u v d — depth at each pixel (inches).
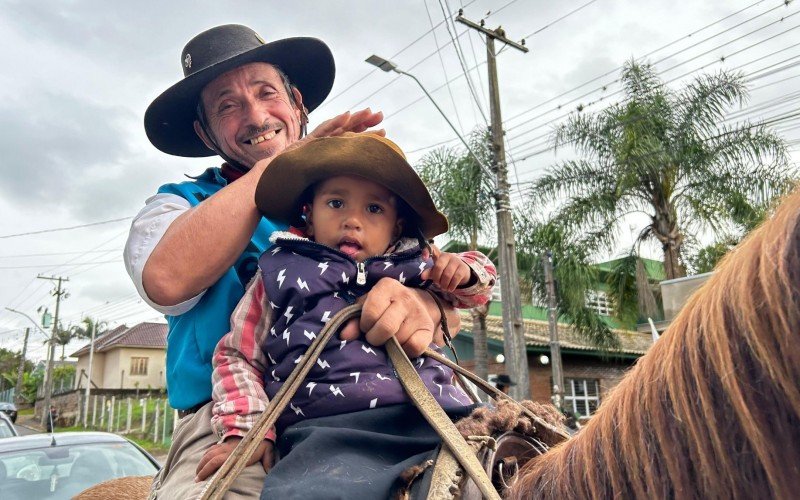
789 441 38.6
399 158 69.7
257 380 67.7
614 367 745.0
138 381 1814.7
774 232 40.8
